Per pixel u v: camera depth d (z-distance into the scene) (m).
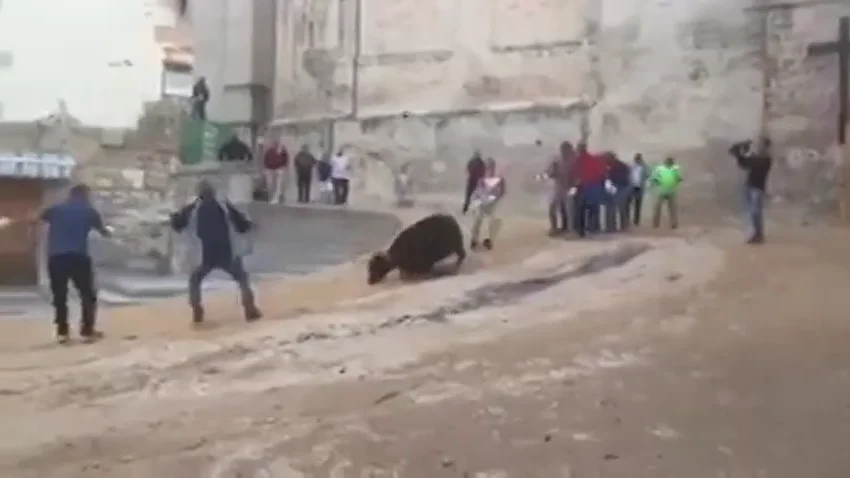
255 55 27.95
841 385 7.72
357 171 25.12
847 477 5.92
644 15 20.83
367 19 25.42
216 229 11.91
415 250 14.12
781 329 9.68
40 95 17.67
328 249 17.14
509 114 22.75
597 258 14.55
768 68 19.19
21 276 14.44
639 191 18.53
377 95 25.14
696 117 20.05
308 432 7.19
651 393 7.78
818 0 18.61
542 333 10.21
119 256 16.28
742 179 19.30
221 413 7.86
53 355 10.41
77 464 6.74
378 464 6.46
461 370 8.86
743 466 6.15
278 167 24.02
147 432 7.42
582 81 21.80
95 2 17.94
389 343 10.16
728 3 19.70
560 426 7.06
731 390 7.74
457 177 23.47
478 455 6.54
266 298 13.54
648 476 6.06
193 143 20.23
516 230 18.28
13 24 17.61
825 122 18.50
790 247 14.91
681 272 13.12
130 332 11.65
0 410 8.23
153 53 18.12
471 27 23.56
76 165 16.22
